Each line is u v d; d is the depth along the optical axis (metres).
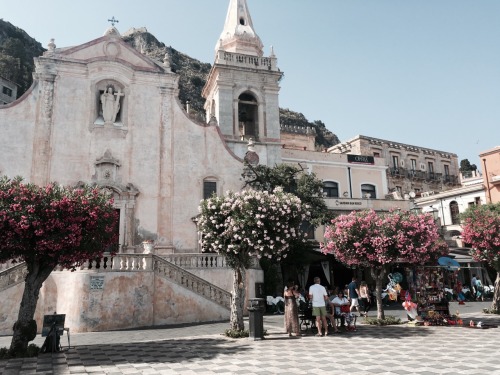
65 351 12.58
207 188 27.22
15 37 96.31
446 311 17.08
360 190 40.50
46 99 25.25
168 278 20.31
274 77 33.41
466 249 35.91
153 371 9.66
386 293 26.84
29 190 12.44
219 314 20.84
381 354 11.08
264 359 10.77
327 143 106.94
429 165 55.94
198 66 120.75
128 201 25.30
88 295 18.47
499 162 37.31
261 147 30.42
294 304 15.03
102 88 26.69
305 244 26.86
